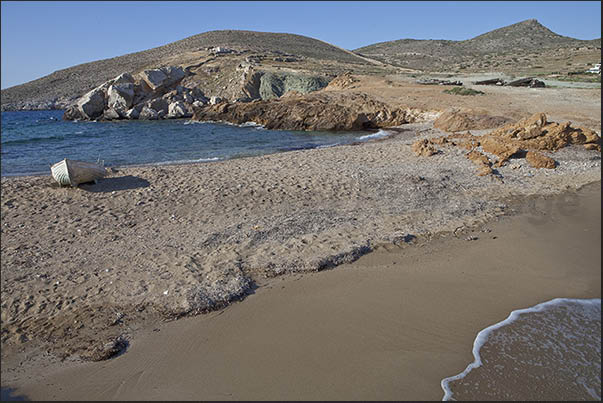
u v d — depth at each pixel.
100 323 5.48
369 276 6.78
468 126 21.80
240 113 35.72
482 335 5.19
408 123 28.06
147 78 46.62
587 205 10.26
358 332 5.28
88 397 4.29
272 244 7.74
